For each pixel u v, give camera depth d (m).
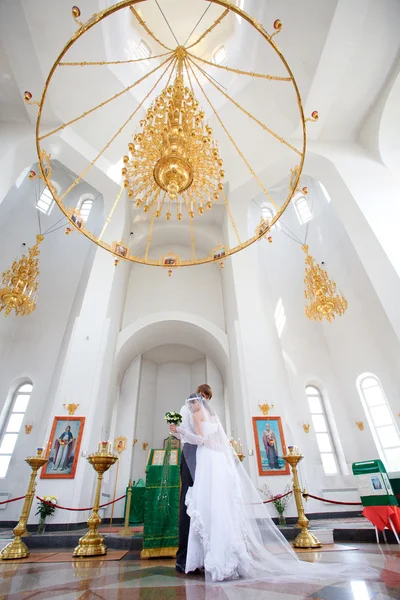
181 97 6.82
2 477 9.44
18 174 9.29
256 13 9.52
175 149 6.32
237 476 2.64
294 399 10.72
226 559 2.21
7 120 9.62
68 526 7.31
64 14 8.16
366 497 4.95
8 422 10.31
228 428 12.99
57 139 10.09
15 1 7.67
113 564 3.37
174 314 12.72
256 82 10.76
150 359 16.06
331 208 12.95
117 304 11.70
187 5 13.21
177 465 4.42
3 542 5.96
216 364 14.20
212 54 13.59
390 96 9.47
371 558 3.03
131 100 11.03
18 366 10.98
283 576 2.20
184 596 1.75
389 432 9.68
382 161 9.99
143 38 12.89
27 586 2.24
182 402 15.52
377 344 10.32
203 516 2.39
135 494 9.92
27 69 8.78
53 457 8.00
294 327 12.24
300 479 9.26
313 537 4.38
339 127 10.52
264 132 11.34
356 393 10.64
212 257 7.23
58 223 13.86
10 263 11.72
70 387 8.92
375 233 8.57
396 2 8.03
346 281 11.78
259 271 13.00
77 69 9.54
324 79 9.23
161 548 3.87
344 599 1.57
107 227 11.84
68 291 12.68
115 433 12.52
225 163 12.42
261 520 2.79
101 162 11.34
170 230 14.20
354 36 8.35
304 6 8.27
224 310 13.13
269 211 15.16
